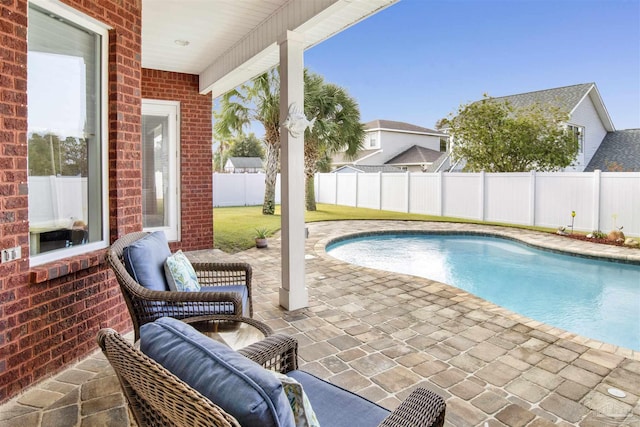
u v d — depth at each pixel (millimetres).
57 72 3033
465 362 3039
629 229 8719
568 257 7711
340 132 12391
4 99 2408
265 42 4586
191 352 1110
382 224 11188
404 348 3277
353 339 3453
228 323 2447
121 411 2381
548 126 12664
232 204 17375
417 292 4875
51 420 2289
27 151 2604
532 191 10336
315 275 5676
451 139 15023
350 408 1587
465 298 4637
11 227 2465
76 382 2721
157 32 4992
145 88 6797
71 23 3119
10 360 2471
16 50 2473
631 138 16125
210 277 3492
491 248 9023
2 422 2262
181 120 7191
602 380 2781
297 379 1809
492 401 2512
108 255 2465
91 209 3387
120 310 3521
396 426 1261
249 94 11742
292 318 3963
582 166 15695
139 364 1024
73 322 2969
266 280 5453
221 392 966
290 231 4180
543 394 2600
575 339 3477
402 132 26000
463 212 11969
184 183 7297
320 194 17656
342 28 4395
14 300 2492
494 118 13102
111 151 3459
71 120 3164
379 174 14555
